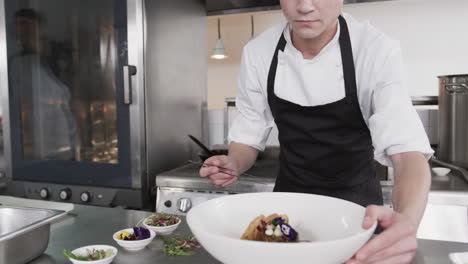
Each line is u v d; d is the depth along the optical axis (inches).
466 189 57.0
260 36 48.0
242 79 49.3
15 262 28.2
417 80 121.1
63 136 71.5
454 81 68.2
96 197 68.7
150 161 68.6
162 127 72.1
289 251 17.8
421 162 29.6
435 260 28.9
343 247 18.5
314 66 42.1
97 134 69.0
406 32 120.0
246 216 25.8
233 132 50.7
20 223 33.7
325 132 44.6
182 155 79.7
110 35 66.0
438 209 56.6
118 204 67.7
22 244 28.5
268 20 130.5
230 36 135.7
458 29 116.4
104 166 68.3
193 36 84.0
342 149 44.8
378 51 38.2
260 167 75.2
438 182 61.2
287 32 43.8
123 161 67.0
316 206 25.7
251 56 47.7
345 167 46.5
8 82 73.1
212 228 23.2
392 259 21.0
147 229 33.1
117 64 65.8
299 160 48.2
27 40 71.7
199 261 29.1
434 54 119.0
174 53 75.7
